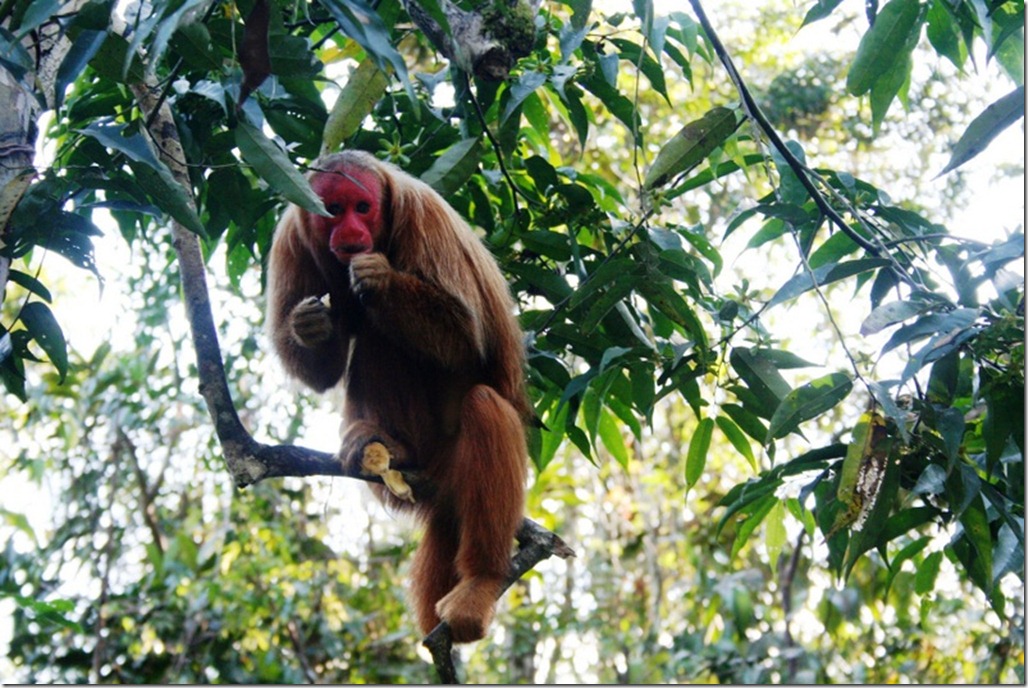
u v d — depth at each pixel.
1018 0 4.80
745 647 10.66
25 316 4.74
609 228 5.61
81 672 11.45
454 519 5.20
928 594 6.10
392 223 4.97
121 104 5.55
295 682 11.59
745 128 5.70
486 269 5.15
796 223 5.00
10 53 3.68
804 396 4.34
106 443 11.53
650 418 5.20
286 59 3.89
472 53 4.20
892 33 5.00
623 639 12.12
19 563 11.27
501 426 4.77
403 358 5.12
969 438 5.55
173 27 3.31
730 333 4.99
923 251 5.29
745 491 5.58
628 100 5.31
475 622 4.59
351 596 12.36
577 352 5.43
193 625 11.48
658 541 12.36
